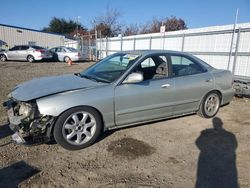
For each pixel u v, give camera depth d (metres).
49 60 21.27
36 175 3.03
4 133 4.22
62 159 3.44
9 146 3.77
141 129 4.59
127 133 4.39
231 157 3.58
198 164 3.38
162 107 4.44
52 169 3.18
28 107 3.44
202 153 3.70
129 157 3.54
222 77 5.30
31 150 3.67
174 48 12.95
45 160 3.40
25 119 3.38
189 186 2.88
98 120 3.82
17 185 2.83
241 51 9.38
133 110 4.10
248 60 9.07
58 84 3.97
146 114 4.29
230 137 4.31
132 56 4.52
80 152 3.66
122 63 4.47
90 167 3.25
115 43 19.83
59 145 3.86
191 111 5.01
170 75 4.57
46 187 2.81
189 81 4.75
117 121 4.02
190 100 4.84
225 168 3.27
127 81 4.05
